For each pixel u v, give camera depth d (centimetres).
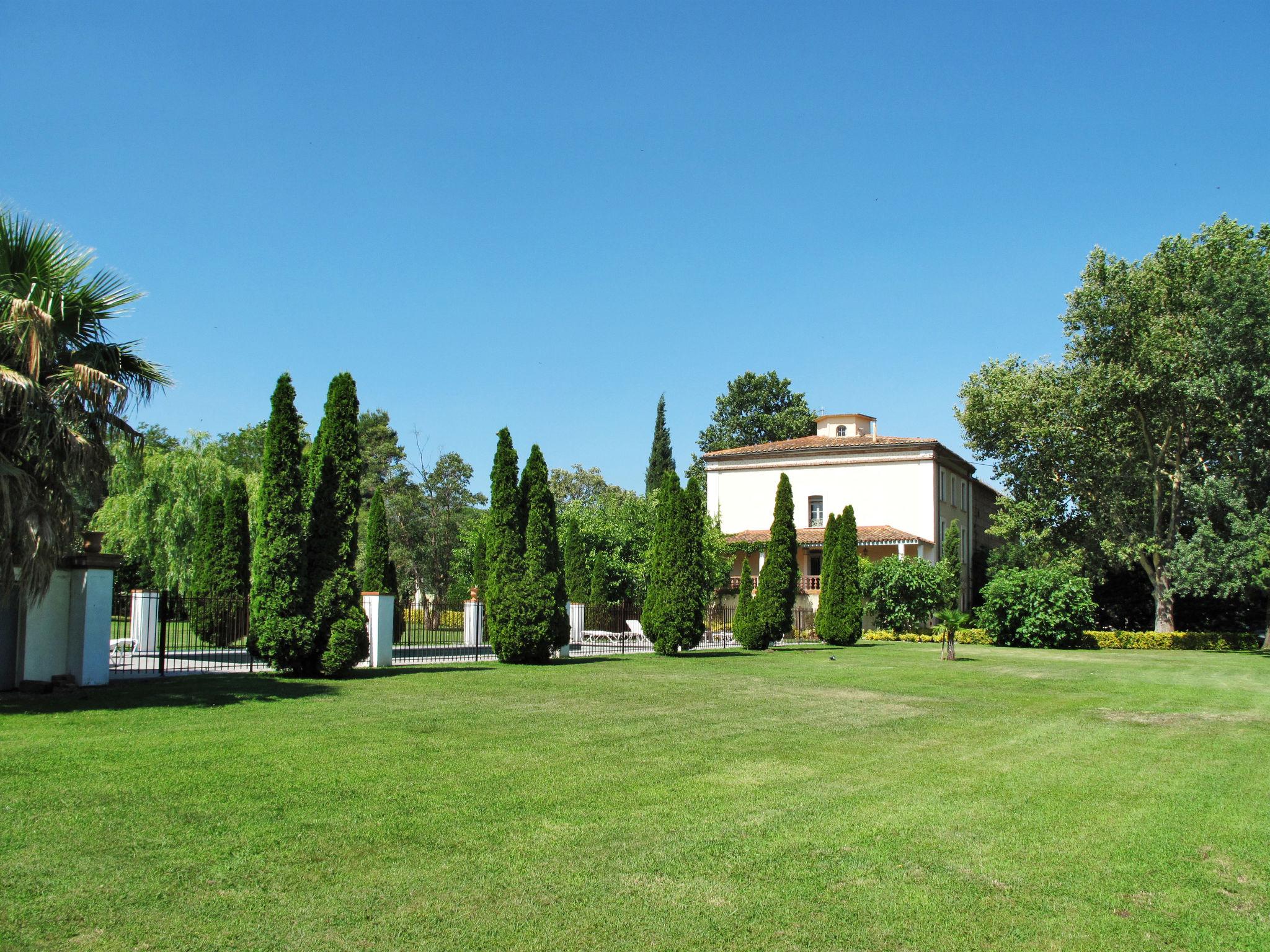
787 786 923
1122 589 4781
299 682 1675
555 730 1225
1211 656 3303
